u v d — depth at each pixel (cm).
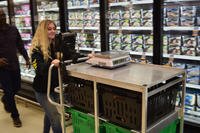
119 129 196
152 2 271
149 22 287
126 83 177
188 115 270
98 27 335
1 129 362
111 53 236
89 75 203
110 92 196
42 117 396
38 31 252
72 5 359
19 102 463
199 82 269
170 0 257
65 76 221
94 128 215
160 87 185
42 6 404
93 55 234
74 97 230
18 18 467
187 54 265
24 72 474
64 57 250
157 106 194
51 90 256
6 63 348
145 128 174
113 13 315
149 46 294
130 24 303
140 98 176
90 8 341
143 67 227
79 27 358
